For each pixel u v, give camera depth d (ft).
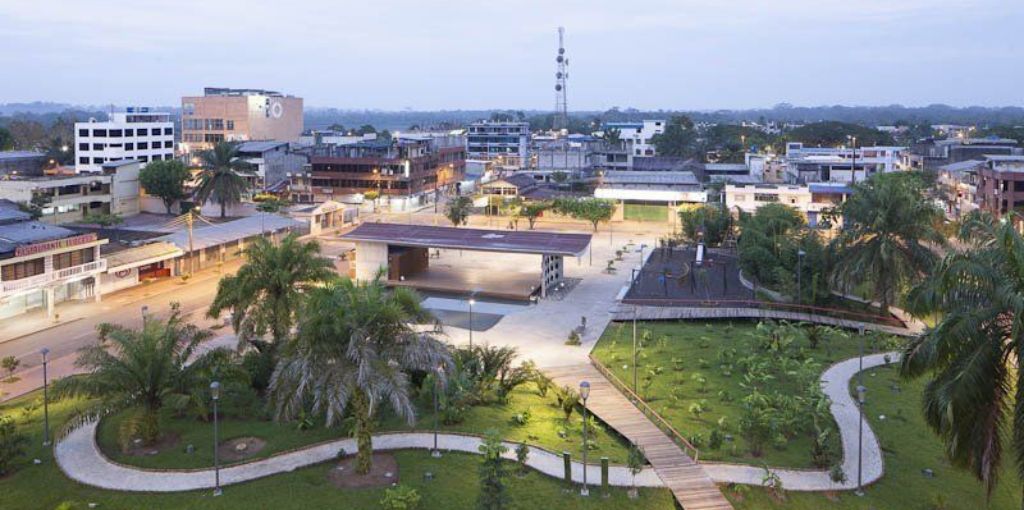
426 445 144.15
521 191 531.50
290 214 443.73
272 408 153.28
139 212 474.49
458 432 149.69
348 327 123.44
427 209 550.36
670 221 474.90
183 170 465.88
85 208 438.40
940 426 100.83
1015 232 97.66
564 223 476.13
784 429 152.76
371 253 299.38
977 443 98.12
